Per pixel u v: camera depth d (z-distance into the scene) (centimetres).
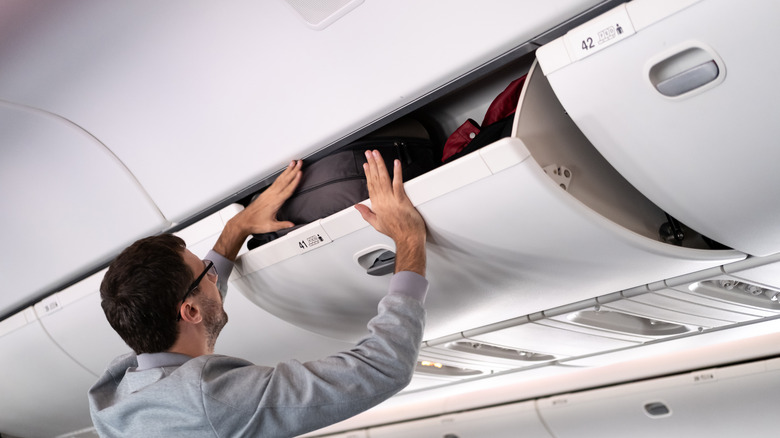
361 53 167
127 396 154
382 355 151
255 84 183
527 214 164
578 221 165
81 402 350
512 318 249
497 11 149
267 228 196
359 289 206
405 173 193
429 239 180
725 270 201
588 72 142
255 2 162
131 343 160
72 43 178
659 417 340
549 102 168
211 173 213
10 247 265
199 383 146
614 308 231
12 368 315
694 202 166
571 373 355
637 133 149
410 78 169
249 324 264
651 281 206
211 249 203
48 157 225
